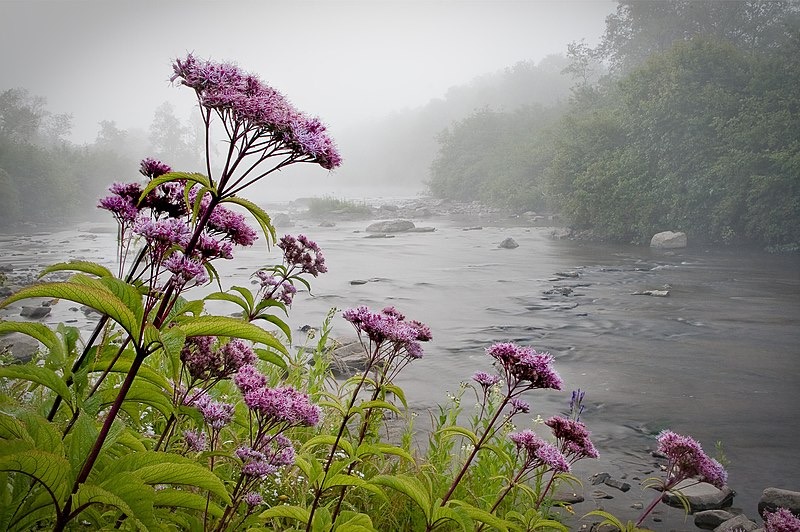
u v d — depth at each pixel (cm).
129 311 184
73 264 217
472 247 3400
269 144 228
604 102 5788
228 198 222
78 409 206
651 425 883
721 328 1517
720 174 3341
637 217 3647
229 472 348
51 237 4156
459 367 1141
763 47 5419
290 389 291
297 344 1185
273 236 226
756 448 806
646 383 1081
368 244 3569
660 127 3703
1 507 179
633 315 1662
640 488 674
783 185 3189
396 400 910
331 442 297
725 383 1087
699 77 3688
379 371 416
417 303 1802
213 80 212
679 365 1198
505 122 8300
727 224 3422
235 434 364
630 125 3966
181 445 343
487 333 1444
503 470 539
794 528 404
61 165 6806
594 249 3319
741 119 3434
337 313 1614
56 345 216
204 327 207
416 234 4231
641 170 3750
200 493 316
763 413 938
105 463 217
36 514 185
